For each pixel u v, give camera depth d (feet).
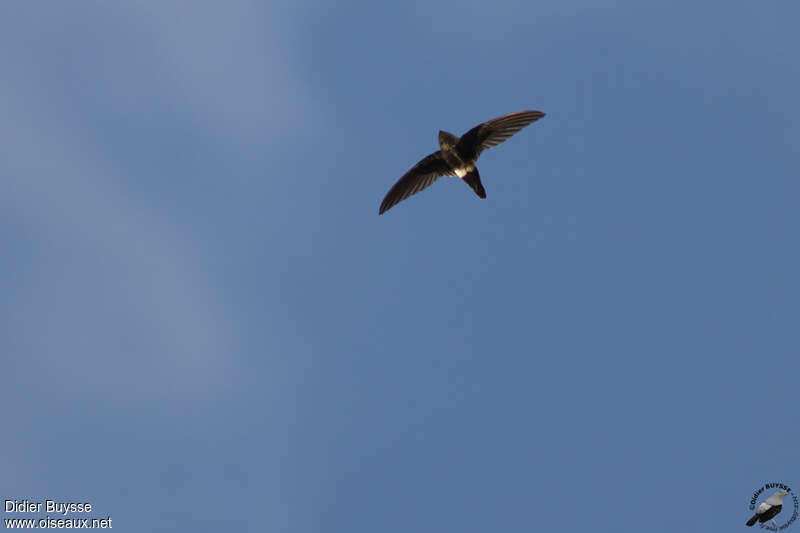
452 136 52.34
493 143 51.98
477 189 52.54
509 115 51.47
